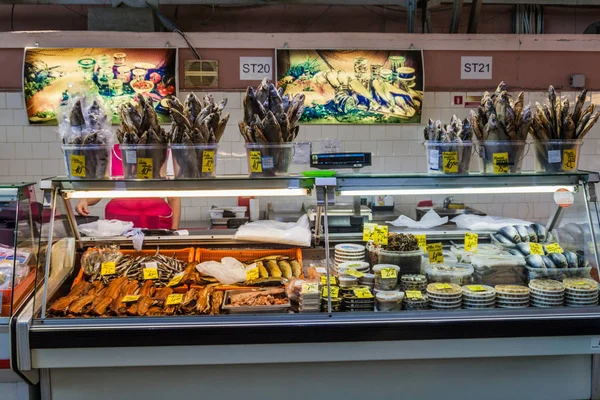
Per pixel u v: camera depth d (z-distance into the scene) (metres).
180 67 4.99
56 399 2.39
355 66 5.04
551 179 2.54
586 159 5.40
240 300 2.49
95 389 2.40
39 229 2.50
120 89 4.91
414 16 5.29
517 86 5.24
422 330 2.34
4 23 5.55
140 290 2.59
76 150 2.35
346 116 5.09
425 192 2.52
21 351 2.25
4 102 4.95
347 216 3.22
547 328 2.38
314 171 2.71
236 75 5.04
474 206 5.11
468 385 2.50
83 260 2.80
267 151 2.42
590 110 2.54
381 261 2.73
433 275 2.65
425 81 5.18
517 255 2.77
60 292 2.56
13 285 2.27
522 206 5.09
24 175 5.06
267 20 5.77
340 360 2.36
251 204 4.81
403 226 3.17
